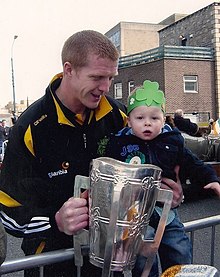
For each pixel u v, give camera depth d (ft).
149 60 90.79
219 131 33.12
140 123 6.18
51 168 5.73
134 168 4.18
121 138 6.25
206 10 93.97
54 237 5.37
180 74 88.02
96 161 4.34
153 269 6.38
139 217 4.26
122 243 4.27
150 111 6.18
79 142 5.89
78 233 4.83
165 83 87.35
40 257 4.97
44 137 5.70
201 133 24.73
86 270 5.66
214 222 6.86
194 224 6.62
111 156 6.17
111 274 4.87
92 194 4.39
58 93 5.77
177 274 4.51
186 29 102.27
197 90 88.94
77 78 5.44
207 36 93.45
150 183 4.25
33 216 5.35
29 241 5.72
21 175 5.58
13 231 5.46
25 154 5.62
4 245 3.97
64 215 4.74
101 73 5.38
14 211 5.44
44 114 5.73
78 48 5.38
